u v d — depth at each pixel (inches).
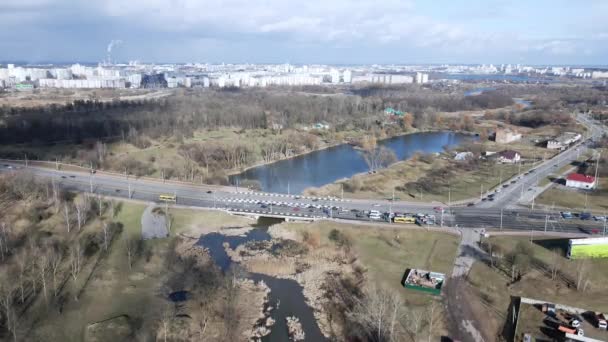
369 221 7544.3
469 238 6850.4
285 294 5669.3
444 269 5949.8
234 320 5059.1
